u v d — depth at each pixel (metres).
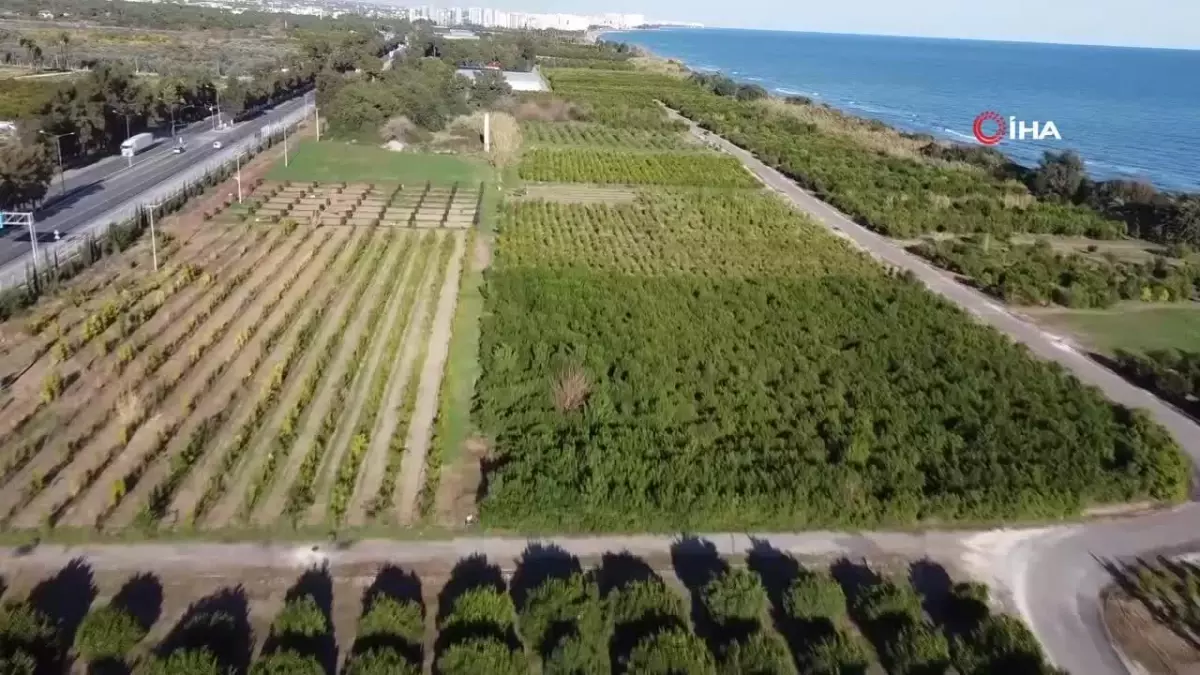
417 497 36.53
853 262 72.50
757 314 57.88
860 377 49.06
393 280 63.88
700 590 30.95
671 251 73.38
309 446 40.16
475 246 74.06
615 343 51.59
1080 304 66.19
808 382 47.78
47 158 75.00
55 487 35.97
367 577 31.48
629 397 44.94
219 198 84.88
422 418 43.34
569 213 85.38
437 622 29.33
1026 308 65.81
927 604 31.84
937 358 52.47
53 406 42.84
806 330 56.16
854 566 33.78
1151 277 72.19
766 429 42.59
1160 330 62.19
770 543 34.84
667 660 25.95
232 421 42.31
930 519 36.69
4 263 61.53
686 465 38.34
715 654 28.11
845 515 36.03
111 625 26.47
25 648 25.81
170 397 44.25
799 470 38.16
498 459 39.62
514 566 32.53
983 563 34.41
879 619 29.77
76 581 30.45
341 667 27.12
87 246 62.91
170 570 31.27
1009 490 37.62
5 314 52.56
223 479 36.91
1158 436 43.31
